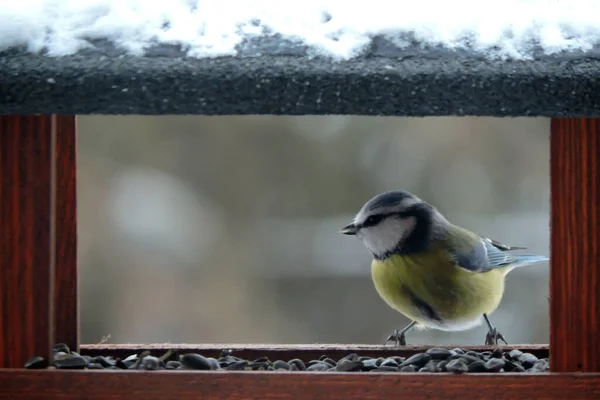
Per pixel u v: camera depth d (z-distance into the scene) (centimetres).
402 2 596
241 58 535
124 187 1641
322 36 557
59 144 709
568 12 584
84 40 552
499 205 1652
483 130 1658
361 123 1681
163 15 577
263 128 1688
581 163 602
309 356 773
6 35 548
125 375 600
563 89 519
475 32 562
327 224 1652
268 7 586
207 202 1662
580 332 605
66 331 714
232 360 745
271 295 1605
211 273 1602
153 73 518
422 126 1669
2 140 603
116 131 1656
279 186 1684
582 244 603
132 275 1574
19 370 598
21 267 606
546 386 602
